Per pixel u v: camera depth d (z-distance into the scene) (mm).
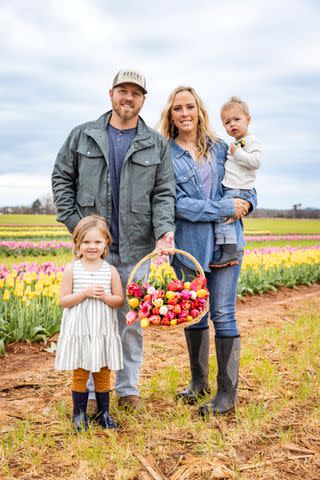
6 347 5852
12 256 18688
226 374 3797
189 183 3975
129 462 2947
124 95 3686
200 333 4117
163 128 4191
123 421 3617
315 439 3291
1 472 2871
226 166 4125
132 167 3822
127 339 3912
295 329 6688
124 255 3867
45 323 6270
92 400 3773
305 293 11680
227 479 2797
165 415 3670
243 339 6301
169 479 2822
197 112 4027
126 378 3914
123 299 3637
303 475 2857
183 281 3705
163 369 5020
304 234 44312
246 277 10875
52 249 20266
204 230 3891
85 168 3809
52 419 3666
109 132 3875
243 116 4523
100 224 3529
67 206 3904
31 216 76312
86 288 3430
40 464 2973
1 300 6562
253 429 3406
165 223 3777
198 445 3166
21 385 4477
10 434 3229
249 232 44188
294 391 4227
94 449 3041
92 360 3340
